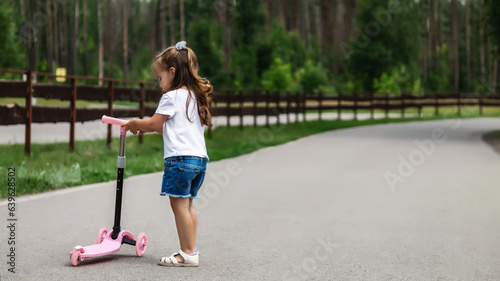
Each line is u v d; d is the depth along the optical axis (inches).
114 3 3577.8
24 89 411.2
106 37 3339.1
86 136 602.2
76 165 350.6
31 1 2178.9
